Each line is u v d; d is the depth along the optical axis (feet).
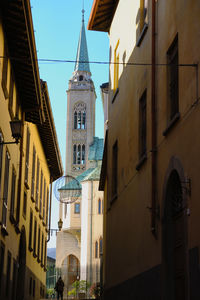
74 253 303.89
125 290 63.16
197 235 39.78
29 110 92.48
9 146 75.82
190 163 42.27
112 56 82.07
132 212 62.13
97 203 269.44
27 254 104.01
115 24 80.79
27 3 63.77
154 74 54.70
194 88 42.29
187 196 42.14
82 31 428.15
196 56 42.22
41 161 127.75
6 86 73.10
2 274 73.87
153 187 52.21
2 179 70.33
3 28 68.33
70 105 393.29
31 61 76.33
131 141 64.90
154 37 55.47
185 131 44.04
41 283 134.21
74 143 384.88
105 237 86.94
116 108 76.64
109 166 79.71
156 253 50.44
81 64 406.21
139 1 64.59
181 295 45.47
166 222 48.78
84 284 253.44
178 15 47.55
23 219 96.84
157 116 53.21
